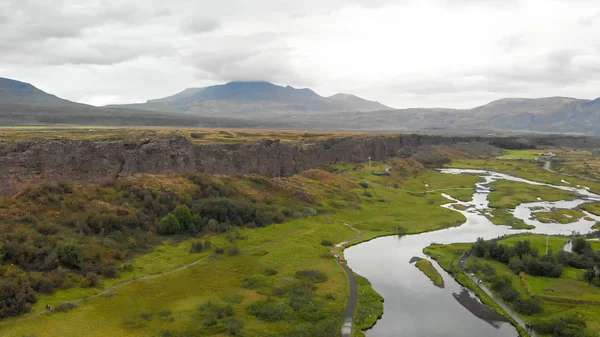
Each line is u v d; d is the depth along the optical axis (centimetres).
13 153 10188
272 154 18862
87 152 11694
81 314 7206
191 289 8706
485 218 16712
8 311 6844
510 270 10481
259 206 13912
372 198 18262
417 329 8056
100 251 9319
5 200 9675
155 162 13362
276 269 10162
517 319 8362
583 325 7794
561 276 9856
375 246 12875
